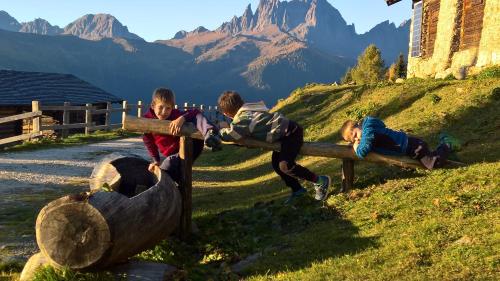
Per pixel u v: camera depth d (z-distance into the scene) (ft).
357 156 14.19
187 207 13.42
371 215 12.12
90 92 86.99
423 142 14.11
